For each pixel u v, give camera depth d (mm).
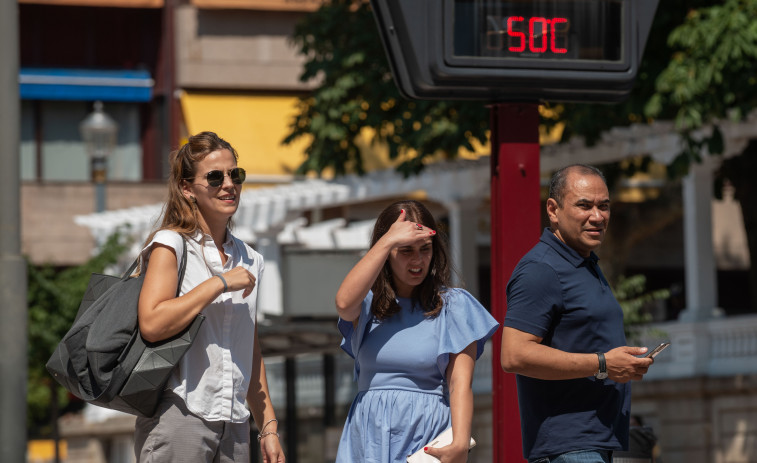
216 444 14156
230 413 14219
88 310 14008
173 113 80750
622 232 75125
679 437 55719
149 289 13695
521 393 14984
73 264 74875
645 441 23734
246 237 57250
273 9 79875
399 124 50594
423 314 14430
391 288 14477
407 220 14492
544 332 14516
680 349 56531
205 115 78312
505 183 19297
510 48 18594
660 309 81750
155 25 81125
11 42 24469
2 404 23828
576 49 18938
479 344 14656
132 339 13586
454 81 18484
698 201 56688
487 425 56062
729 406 56062
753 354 55812
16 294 24125
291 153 74938
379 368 14398
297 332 39844
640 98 43969
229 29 80000
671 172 44719
